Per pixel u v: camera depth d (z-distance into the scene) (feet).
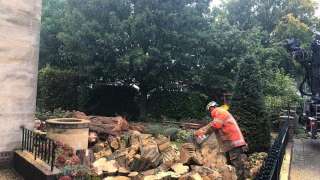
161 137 36.81
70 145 30.07
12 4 28.78
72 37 62.85
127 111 70.64
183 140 42.78
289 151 36.83
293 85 74.18
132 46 63.26
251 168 28.04
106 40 61.05
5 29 28.53
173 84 66.08
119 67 61.77
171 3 63.31
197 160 27.35
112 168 27.25
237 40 66.39
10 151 28.96
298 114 58.70
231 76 66.23
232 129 24.88
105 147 34.55
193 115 66.39
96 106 70.59
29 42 29.81
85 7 64.59
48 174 22.80
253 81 36.27
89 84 69.56
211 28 67.56
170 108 67.51
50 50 79.66
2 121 28.60
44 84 70.28
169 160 27.91
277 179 19.71
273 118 58.08
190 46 63.62
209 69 66.44
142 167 27.78
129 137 34.47
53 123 30.19
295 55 52.54
